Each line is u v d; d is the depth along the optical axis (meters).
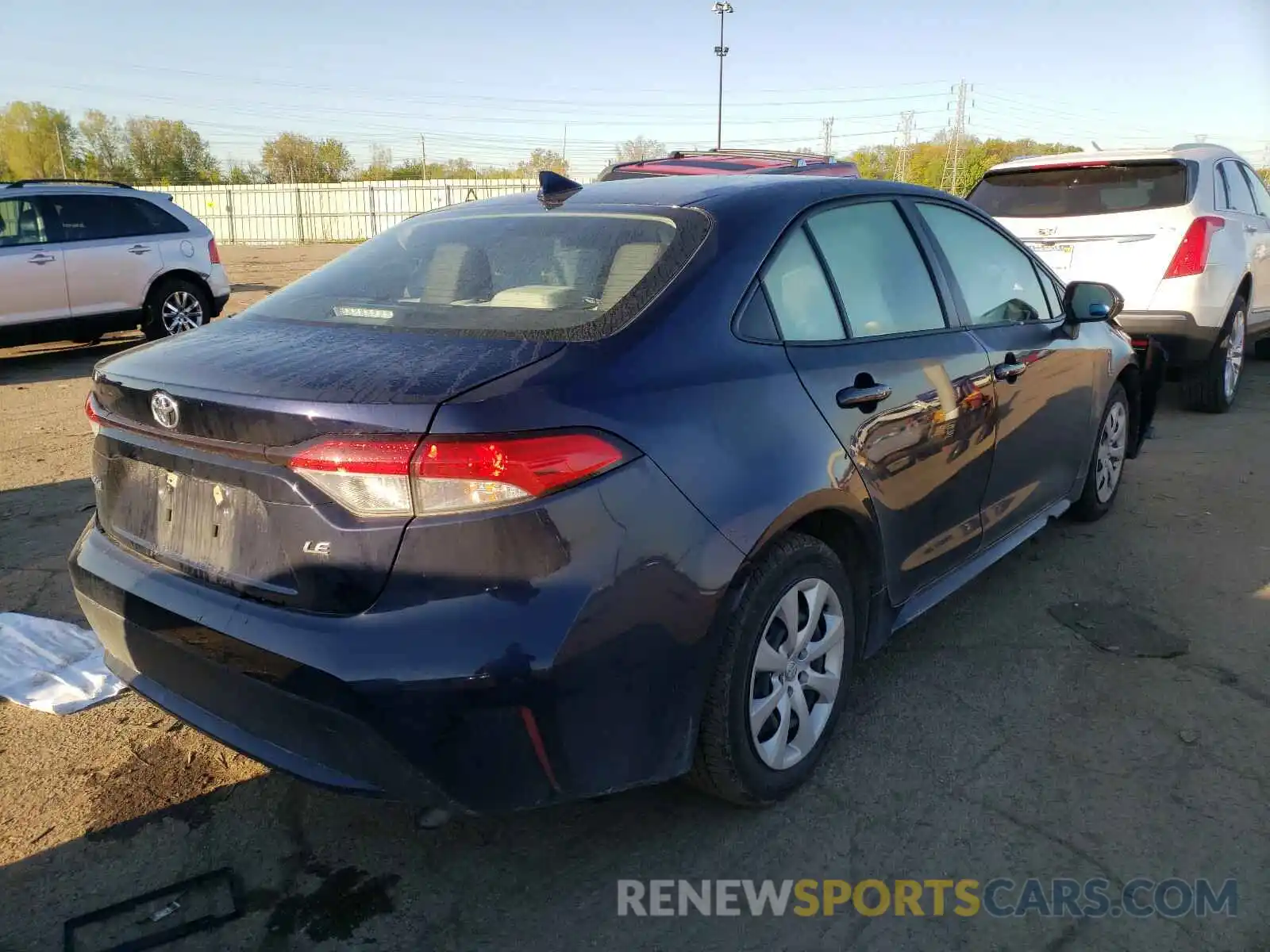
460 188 43.50
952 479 3.22
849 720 3.09
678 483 2.20
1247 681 3.28
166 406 2.25
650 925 2.28
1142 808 2.64
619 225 2.77
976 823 2.60
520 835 2.59
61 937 2.23
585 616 2.03
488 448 1.95
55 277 9.50
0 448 6.59
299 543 2.05
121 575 2.43
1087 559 4.34
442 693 1.96
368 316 2.58
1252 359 9.77
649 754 2.24
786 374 2.56
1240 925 2.22
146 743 3.02
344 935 2.25
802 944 2.21
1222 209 6.82
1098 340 4.32
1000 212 7.13
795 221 2.83
